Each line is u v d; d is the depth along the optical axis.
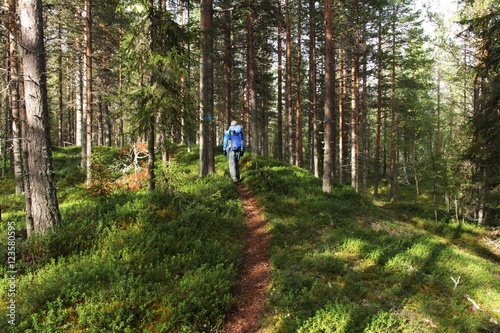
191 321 4.76
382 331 4.96
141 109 8.05
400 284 6.79
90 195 9.95
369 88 25.06
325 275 6.70
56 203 6.95
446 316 5.89
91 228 6.84
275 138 47.09
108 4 10.41
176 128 8.75
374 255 7.93
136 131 8.51
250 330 4.95
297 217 10.00
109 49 19.34
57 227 6.74
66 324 4.25
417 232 11.69
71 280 4.95
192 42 8.78
